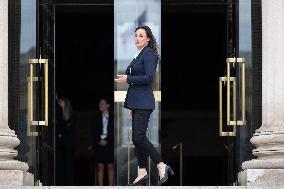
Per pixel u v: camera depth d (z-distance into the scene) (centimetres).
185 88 4472
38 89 2842
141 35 2559
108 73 4434
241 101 2833
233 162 2867
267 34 2712
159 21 2906
